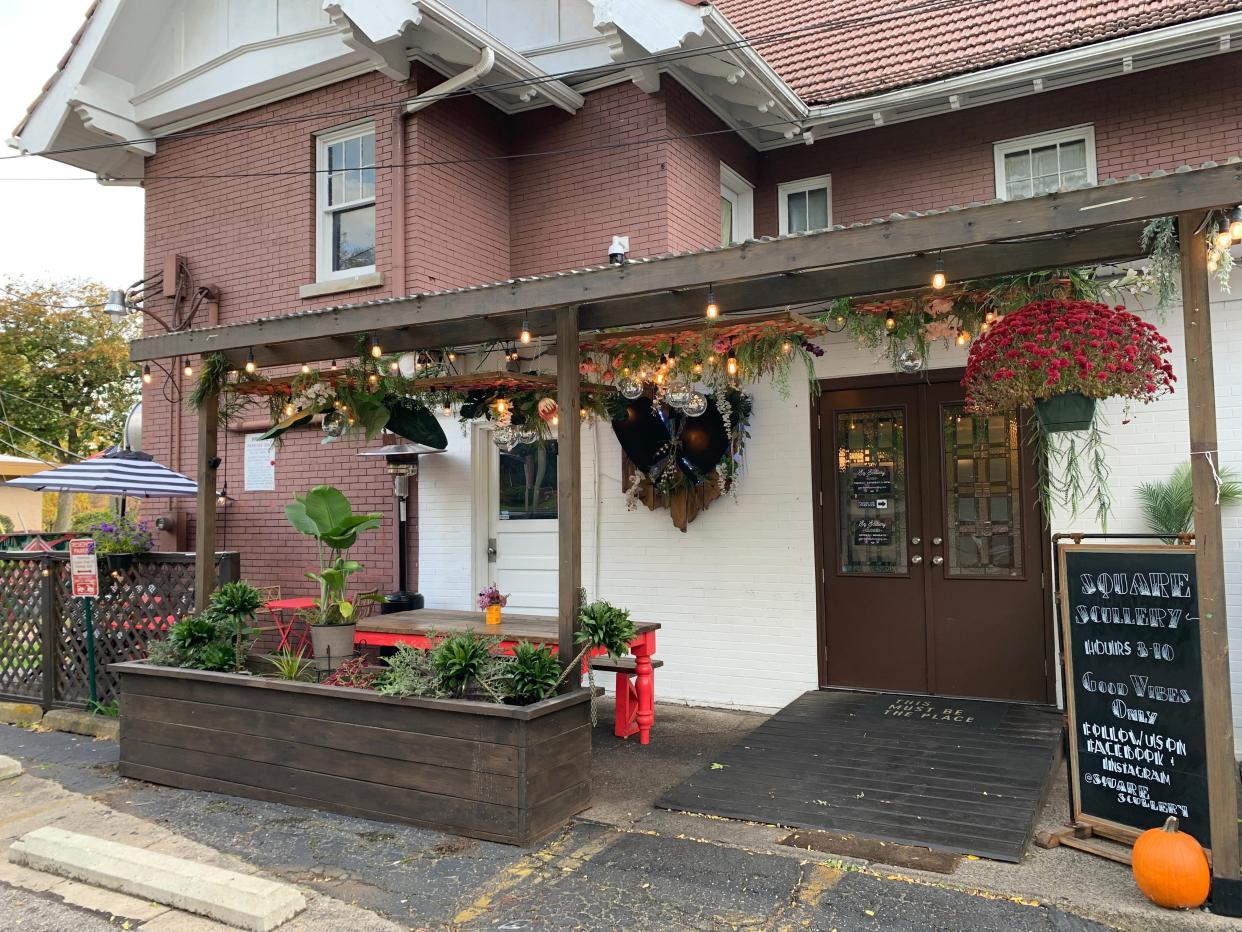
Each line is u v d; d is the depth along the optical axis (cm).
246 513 936
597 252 803
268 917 365
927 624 673
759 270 423
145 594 695
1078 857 409
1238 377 566
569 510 495
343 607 635
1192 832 383
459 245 805
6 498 1944
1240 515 564
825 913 363
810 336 562
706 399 664
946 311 505
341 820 483
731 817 466
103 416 2389
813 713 632
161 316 955
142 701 576
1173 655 397
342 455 889
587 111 816
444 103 800
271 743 520
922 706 639
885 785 491
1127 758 411
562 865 416
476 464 839
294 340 581
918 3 854
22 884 422
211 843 457
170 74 925
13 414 2200
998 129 768
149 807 518
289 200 876
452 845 443
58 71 921
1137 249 397
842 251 404
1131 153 719
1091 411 424
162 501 975
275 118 883
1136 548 413
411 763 470
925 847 419
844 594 700
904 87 753
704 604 743
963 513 665
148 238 970
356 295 817
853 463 701
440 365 675
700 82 786
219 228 923
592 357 609
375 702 482
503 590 836
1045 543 634
